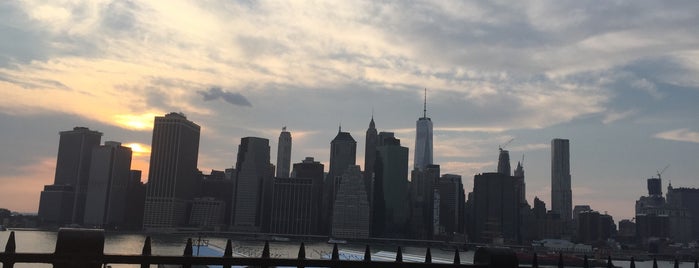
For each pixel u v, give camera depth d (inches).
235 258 296.7
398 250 327.6
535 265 337.4
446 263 323.6
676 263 394.3
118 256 280.4
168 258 287.4
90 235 277.7
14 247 271.1
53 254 271.7
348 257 1672.0
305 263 305.6
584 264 350.9
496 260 331.0
